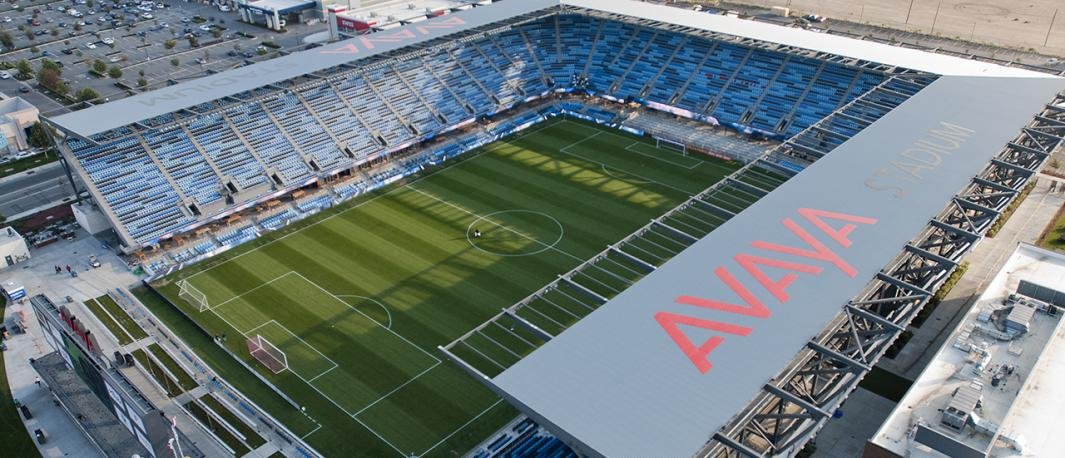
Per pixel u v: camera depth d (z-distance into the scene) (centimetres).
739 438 5478
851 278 6400
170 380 7538
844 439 6556
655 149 12238
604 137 12719
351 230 10156
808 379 6325
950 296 8350
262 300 8731
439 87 13125
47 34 19650
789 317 5981
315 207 10706
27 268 9462
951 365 6147
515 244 9688
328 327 8219
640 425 4997
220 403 7244
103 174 10069
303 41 18075
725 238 6988
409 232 10056
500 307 8444
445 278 9019
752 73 12962
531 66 14125
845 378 5647
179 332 8269
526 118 13325
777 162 11231
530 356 5653
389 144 11906
